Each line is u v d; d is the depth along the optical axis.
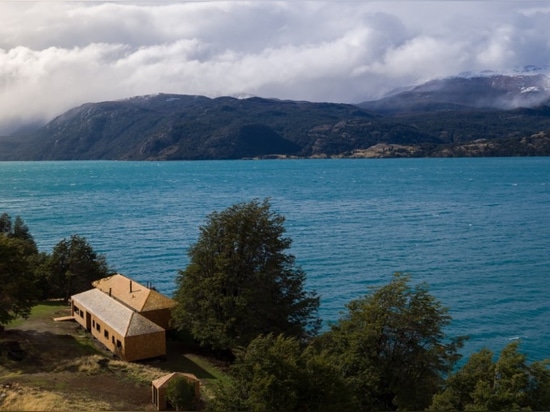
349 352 38.38
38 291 53.25
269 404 28.94
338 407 30.34
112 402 35.97
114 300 54.00
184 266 99.50
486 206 183.25
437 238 125.56
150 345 47.75
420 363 38.09
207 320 50.69
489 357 33.88
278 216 57.94
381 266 98.25
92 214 170.38
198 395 37.06
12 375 39.78
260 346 32.22
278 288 54.72
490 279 88.94
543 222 148.50
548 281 87.50
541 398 30.97
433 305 45.88
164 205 194.88
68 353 47.72
